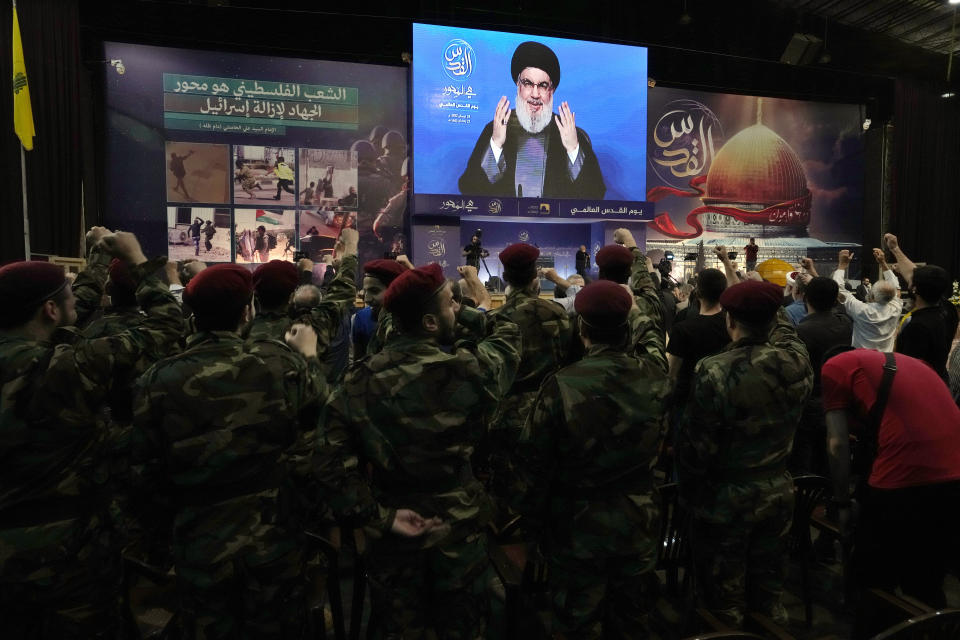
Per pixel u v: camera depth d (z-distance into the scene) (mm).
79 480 1608
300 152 12000
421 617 1563
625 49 13195
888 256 15828
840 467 1894
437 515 1535
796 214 15258
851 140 15781
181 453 1502
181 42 11305
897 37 15469
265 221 11797
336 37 12055
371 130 12422
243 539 1538
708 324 2740
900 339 2793
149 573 2014
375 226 12438
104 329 2230
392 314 1604
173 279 3592
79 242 10141
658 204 14320
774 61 14523
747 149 14938
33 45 9578
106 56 10844
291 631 1645
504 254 2691
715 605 1947
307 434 1921
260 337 1765
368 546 1603
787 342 2053
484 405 1629
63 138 9953
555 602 1746
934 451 1780
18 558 1504
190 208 11359
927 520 1783
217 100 11500
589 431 1631
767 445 1880
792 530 2434
